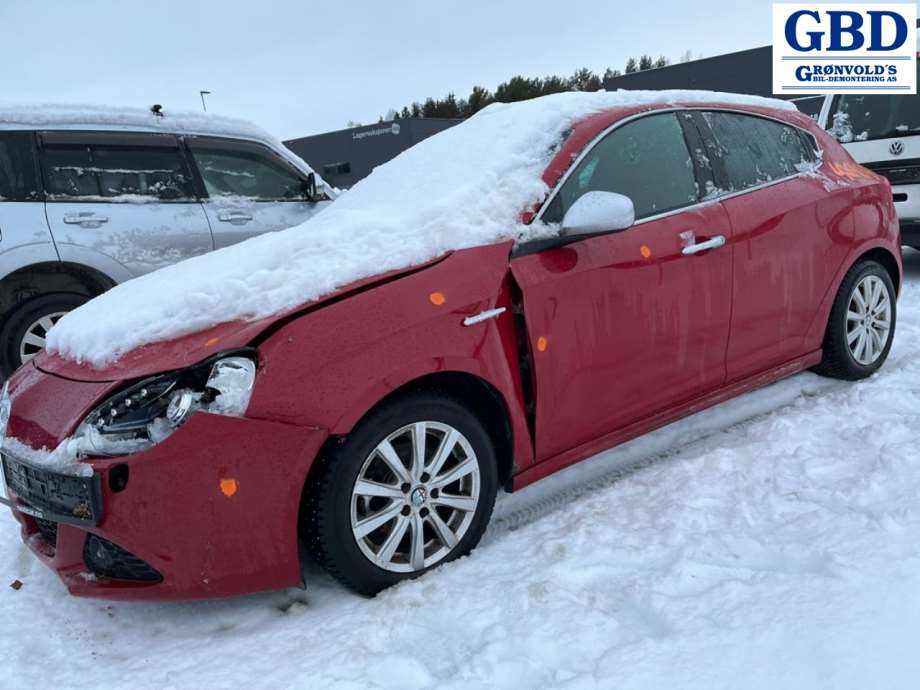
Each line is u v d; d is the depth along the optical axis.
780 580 2.11
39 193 4.78
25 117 4.81
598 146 2.90
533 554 2.49
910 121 7.04
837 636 1.81
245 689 1.96
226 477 2.09
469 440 2.49
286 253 2.50
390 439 2.33
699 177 3.18
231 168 5.58
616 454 3.29
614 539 2.51
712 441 3.34
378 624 2.18
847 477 2.78
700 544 2.39
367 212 2.93
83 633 2.36
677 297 2.96
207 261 2.84
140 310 2.46
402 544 2.45
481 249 2.55
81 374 2.34
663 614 2.03
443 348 2.37
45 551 2.40
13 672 2.17
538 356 2.57
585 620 2.07
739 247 3.17
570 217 2.59
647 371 2.91
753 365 3.36
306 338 2.20
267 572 2.19
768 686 1.70
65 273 4.86
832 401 3.64
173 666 2.12
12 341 4.76
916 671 1.68
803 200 3.50
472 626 2.12
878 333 4.03
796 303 3.48
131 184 5.11
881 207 3.96
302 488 2.18
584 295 2.68
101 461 2.07
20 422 2.35
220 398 2.11
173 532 2.07
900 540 2.22
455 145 3.24
